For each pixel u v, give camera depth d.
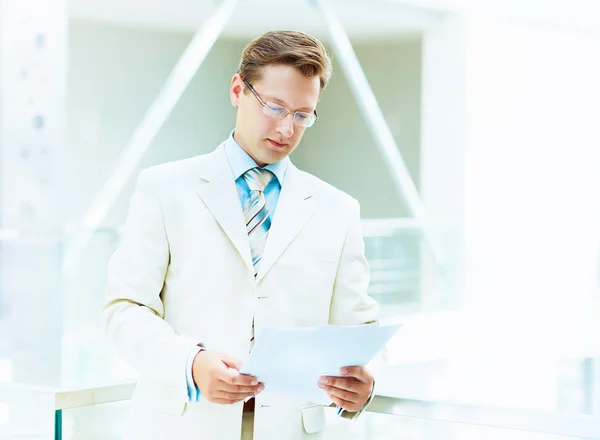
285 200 1.78
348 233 1.84
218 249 1.70
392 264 8.96
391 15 9.21
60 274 6.26
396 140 10.92
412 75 10.62
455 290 9.34
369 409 2.07
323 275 1.77
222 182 1.75
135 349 1.60
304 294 1.74
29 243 6.24
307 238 1.78
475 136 9.72
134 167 8.15
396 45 10.74
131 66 8.88
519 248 9.62
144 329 1.61
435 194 9.98
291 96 1.65
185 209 1.71
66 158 8.30
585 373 7.37
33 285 6.21
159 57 9.08
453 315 8.88
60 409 2.04
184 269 1.70
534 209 9.69
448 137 9.88
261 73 1.67
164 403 1.66
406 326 8.27
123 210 8.65
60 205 7.66
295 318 1.73
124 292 1.66
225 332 1.68
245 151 1.78
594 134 9.47
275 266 1.73
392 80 10.84
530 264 9.58
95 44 8.59
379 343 1.55
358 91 9.23
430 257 9.29
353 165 11.81
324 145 12.09
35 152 7.62
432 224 9.52
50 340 6.08
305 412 1.76
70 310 6.27
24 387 2.10
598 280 9.23
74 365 5.69
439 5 9.26
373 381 1.68
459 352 7.99
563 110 9.55
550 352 7.65
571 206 9.68
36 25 7.54
